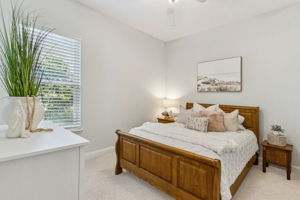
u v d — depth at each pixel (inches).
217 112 106.9
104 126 121.8
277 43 104.3
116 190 78.0
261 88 111.1
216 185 54.2
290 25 99.5
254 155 105.0
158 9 109.0
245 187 81.7
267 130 108.9
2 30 77.7
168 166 69.4
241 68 119.5
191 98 151.6
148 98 156.6
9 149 30.9
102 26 118.0
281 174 95.5
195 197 60.4
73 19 102.7
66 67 101.6
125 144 90.2
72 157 35.5
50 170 32.6
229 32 126.1
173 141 76.9
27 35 45.9
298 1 95.6
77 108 107.5
